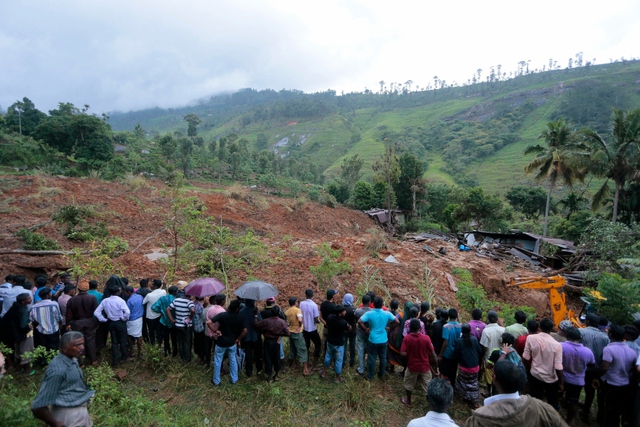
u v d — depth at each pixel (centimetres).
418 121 18275
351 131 18325
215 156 6638
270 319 684
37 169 3609
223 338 656
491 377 654
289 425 572
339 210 3709
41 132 4494
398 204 4531
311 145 16750
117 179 3114
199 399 632
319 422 590
